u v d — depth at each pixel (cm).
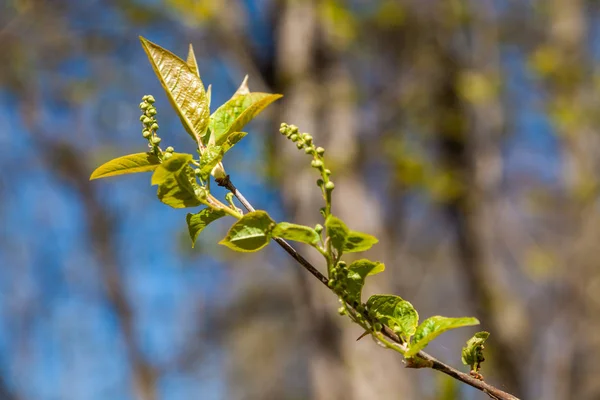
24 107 797
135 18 562
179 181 110
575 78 664
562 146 740
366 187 511
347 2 612
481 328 693
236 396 1411
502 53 747
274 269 1018
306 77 527
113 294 927
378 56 695
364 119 636
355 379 450
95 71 716
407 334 109
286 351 1257
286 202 511
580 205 711
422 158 656
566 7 735
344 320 461
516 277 823
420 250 905
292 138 108
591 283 698
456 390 231
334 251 109
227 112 124
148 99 116
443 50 682
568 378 682
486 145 716
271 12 551
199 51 589
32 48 684
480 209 714
